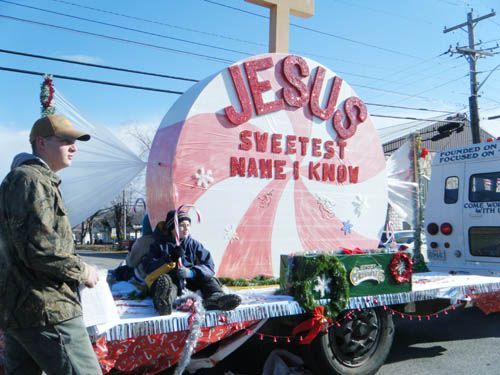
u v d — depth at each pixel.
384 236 7.72
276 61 6.01
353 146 6.60
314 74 6.30
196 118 5.41
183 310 3.89
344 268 4.56
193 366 4.41
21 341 2.64
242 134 5.69
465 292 5.57
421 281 5.83
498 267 6.92
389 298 4.90
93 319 3.41
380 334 5.01
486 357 5.73
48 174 2.74
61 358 2.63
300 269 4.57
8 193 2.61
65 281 2.69
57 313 2.62
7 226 2.61
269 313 4.23
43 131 2.94
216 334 3.98
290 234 6.00
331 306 4.47
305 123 6.18
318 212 6.23
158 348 3.73
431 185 7.89
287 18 6.68
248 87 5.78
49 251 2.54
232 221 5.59
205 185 5.43
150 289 4.12
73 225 6.18
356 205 6.58
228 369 5.02
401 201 8.13
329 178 6.35
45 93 5.82
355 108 6.65
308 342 4.41
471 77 23.22
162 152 5.50
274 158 5.92
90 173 6.23
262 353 5.42
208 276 4.27
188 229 4.39
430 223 7.81
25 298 2.59
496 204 7.01
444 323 7.48
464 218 7.38
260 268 5.75
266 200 5.84
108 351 3.52
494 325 7.31
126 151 6.34
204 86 5.51
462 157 7.52
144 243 5.09
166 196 5.34
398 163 8.27
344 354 4.73
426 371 5.23
